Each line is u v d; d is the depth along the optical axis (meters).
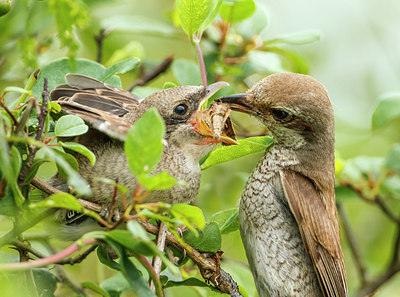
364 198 11.83
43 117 6.62
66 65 8.66
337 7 16.44
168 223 6.07
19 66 9.45
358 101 15.56
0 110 6.43
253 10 10.19
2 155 5.64
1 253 7.46
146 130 5.66
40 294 7.57
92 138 8.00
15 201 6.39
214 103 9.03
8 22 7.75
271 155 9.95
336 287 9.79
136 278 6.13
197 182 8.78
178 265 8.02
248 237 9.77
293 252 9.64
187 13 8.49
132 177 7.77
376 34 16.19
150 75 11.48
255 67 11.30
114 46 12.66
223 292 8.28
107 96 8.88
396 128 14.38
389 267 12.71
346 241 13.67
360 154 14.16
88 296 8.65
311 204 9.66
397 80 15.90
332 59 15.92
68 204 5.94
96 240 6.06
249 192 9.88
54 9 5.72
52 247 8.72
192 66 10.45
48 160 6.65
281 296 9.59
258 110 9.69
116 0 9.91
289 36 11.02
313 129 9.71
